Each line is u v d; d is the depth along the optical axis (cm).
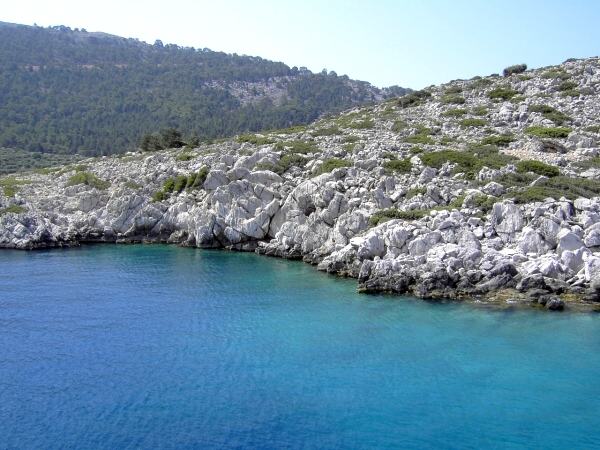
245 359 4028
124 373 3825
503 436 3030
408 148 8475
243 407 3350
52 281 6356
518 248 5447
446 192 6712
